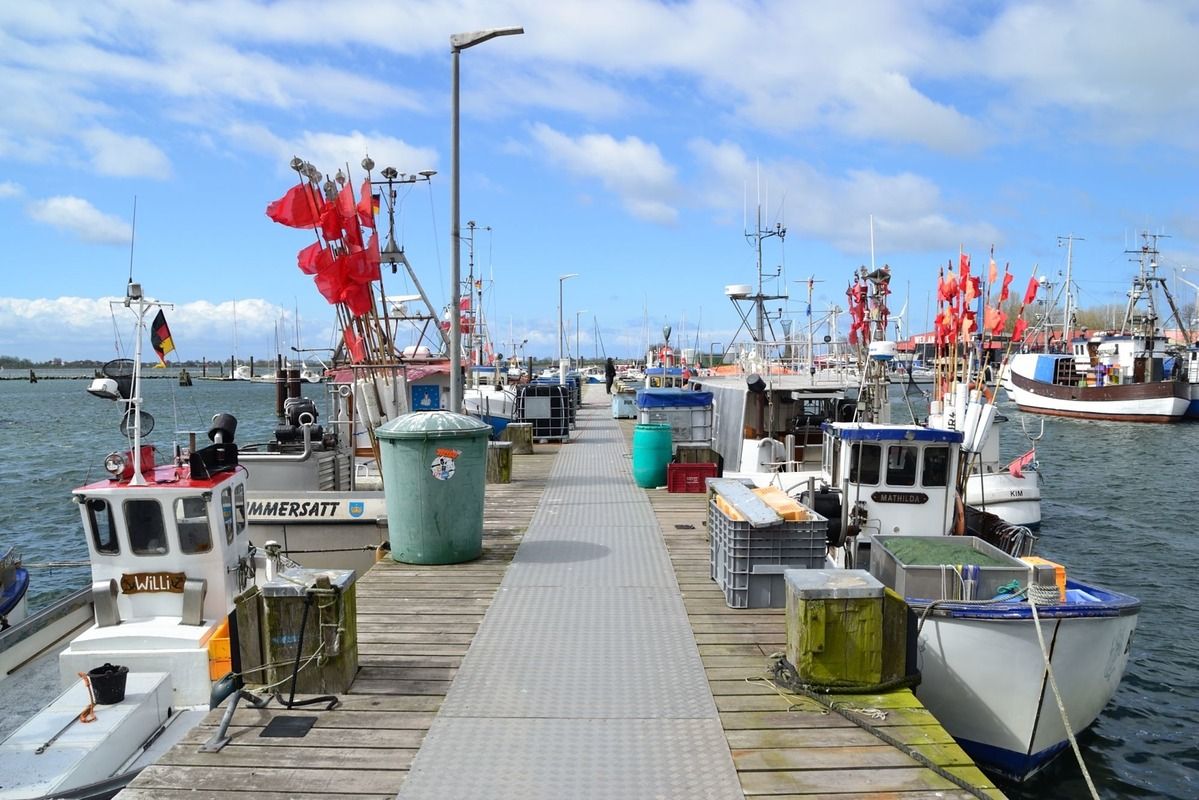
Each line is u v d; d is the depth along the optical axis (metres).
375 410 14.65
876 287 17.17
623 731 5.33
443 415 9.56
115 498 7.62
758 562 7.84
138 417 7.84
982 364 15.27
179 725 7.12
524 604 7.95
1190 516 24.86
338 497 12.11
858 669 5.83
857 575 6.17
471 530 9.53
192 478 7.98
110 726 6.34
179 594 7.82
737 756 5.01
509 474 15.55
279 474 13.29
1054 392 60.12
